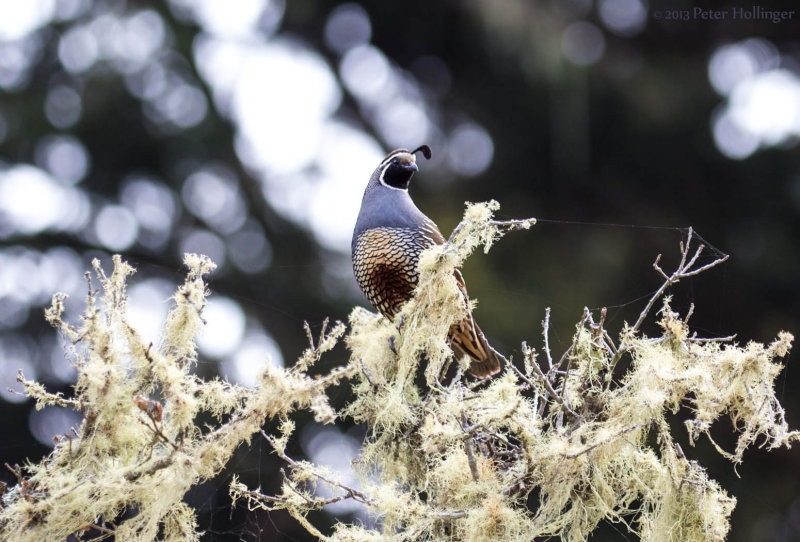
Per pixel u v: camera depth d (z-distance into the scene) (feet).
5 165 54.70
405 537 17.49
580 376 18.98
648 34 54.49
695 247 49.60
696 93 53.36
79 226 54.49
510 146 54.65
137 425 17.26
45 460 17.25
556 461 16.96
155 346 17.42
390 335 21.11
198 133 56.44
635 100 52.60
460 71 57.82
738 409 18.01
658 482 18.42
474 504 17.90
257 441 43.24
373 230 24.50
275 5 59.36
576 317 48.16
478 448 19.20
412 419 19.42
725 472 44.93
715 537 17.76
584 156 52.11
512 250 51.08
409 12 56.90
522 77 54.39
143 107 56.24
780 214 52.60
